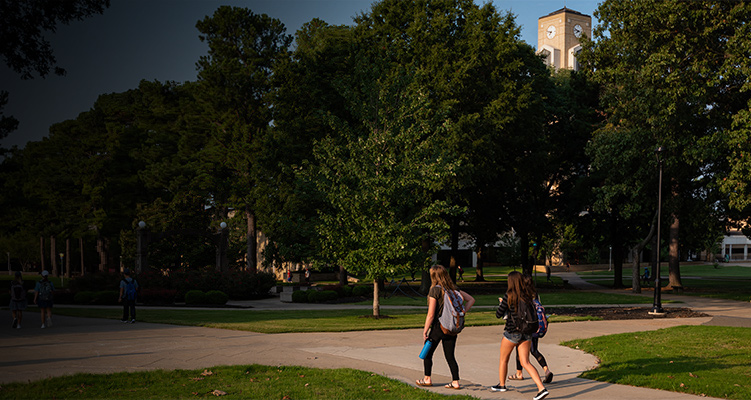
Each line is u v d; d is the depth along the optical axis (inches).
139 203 2126.0
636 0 1066.7
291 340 503.2
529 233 1866.4
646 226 1675.7
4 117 831.1
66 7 677.9
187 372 347.9
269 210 1460.4
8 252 3437.5
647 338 537.3
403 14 1274.6
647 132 1173.7
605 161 1269.7
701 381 343.0
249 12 1958.7
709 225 1592.0
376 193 682.2
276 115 1421.0
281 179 1341.0
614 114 1302.9
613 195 1277.1
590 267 3083.2
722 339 530.6
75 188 2488.9
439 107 1102.4
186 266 1653.5
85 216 2429.9
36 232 2605.8
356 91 794.2
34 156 2482.8
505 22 1221.7
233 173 2028.8
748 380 350.0
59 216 2460.6
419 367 381.4
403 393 300.5
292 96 1315.2
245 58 1973.4
